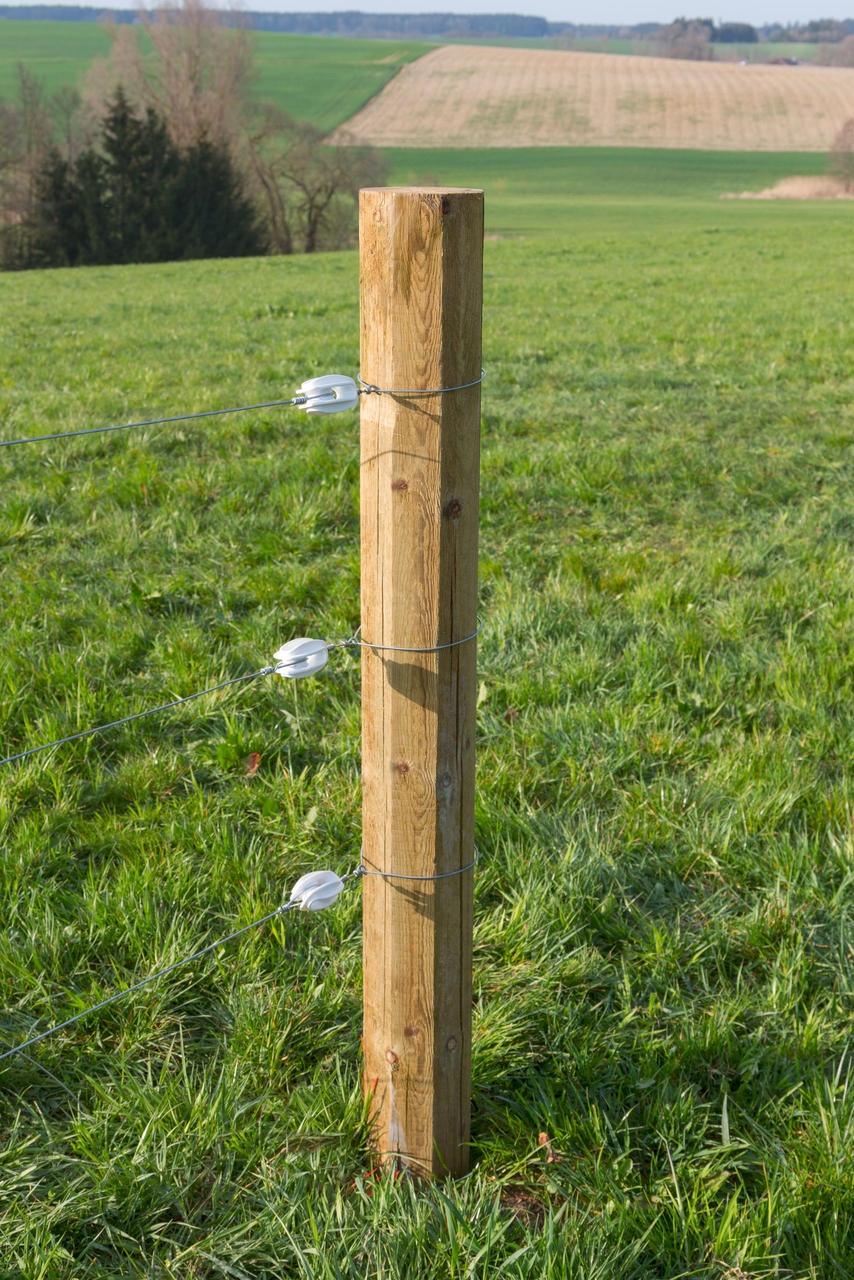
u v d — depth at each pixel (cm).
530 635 524
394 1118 242
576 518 739
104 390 1105
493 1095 271
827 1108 259
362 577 214
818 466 855
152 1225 234
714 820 374
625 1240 228
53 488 758
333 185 6019
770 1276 222
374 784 222
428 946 227
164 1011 292
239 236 5772
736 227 4997
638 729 441
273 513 721
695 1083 275
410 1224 224
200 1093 256
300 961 312
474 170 9144
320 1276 216
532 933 319
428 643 210
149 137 5541
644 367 1306
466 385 200
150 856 348
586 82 12256
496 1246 223
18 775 396
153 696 463
